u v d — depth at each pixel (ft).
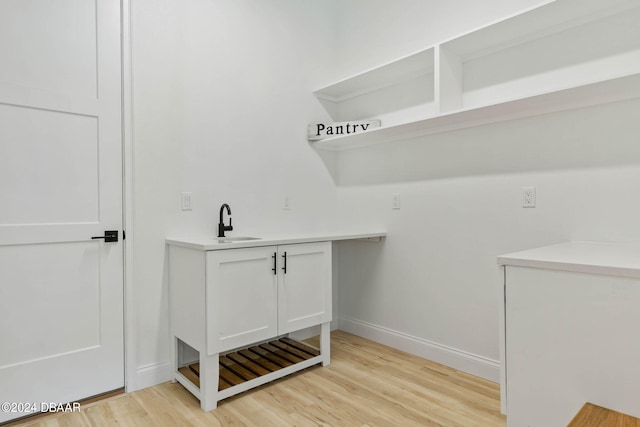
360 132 8.64
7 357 5.92
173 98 7.55
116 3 6.91
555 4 5.70
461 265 7.78
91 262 6.66
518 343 4.33
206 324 6.22
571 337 3.95
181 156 7.65
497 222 7.22
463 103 7.73
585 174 6.13
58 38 6.35
